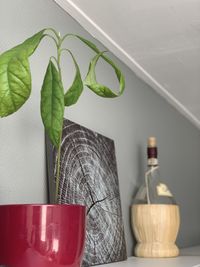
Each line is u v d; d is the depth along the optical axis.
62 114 0.76
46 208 0.74
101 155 1.33
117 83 1.59
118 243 1.35
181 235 2.07
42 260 0.73
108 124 1.49
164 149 2.01
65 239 0.75
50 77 0.76
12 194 0.96
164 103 2.07
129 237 1.56
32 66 1.09
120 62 1.66
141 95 1.82
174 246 1.54
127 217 1.56
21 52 0.67
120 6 1.32
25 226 0.73
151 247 1.49
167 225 1.52
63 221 0.75
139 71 1.78
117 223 1.37
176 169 2.13
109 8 1.33
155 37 1.53
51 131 0.76
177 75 1.86
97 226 1.23
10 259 0.72
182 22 1.44
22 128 1.02
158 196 1.58
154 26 1.46
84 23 1.38
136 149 1.70
